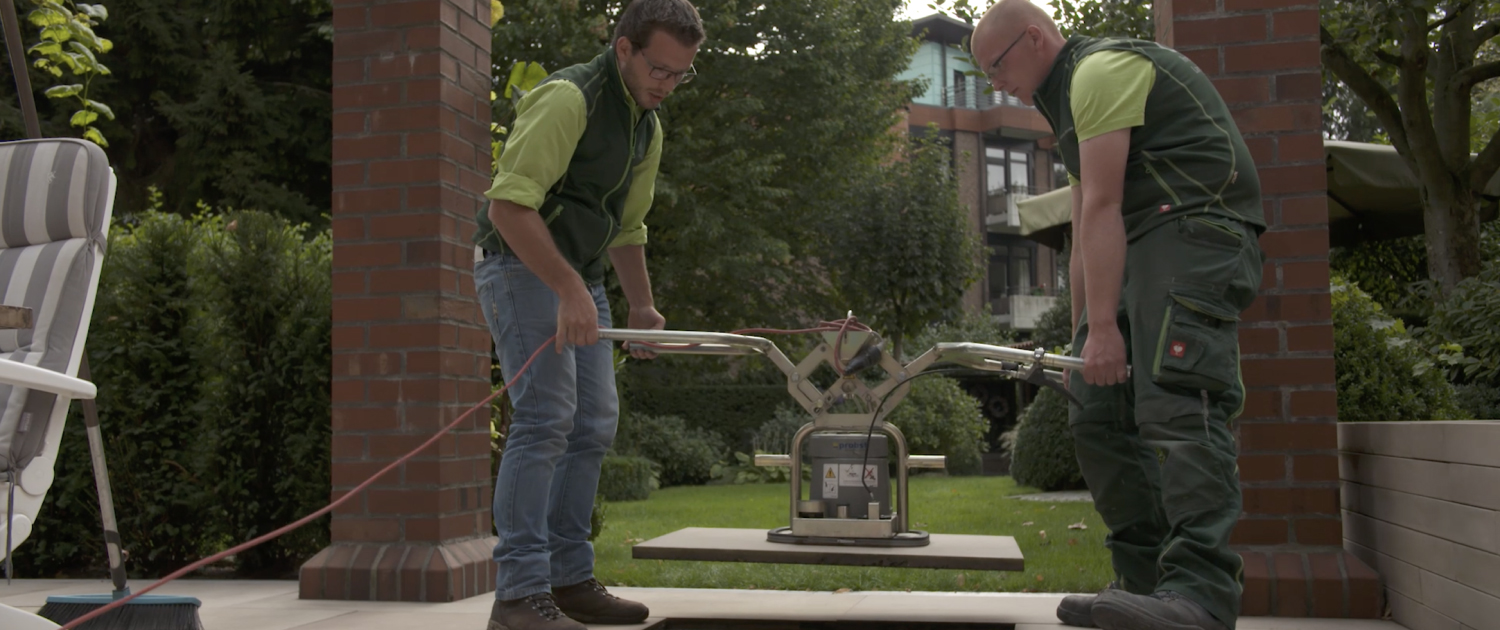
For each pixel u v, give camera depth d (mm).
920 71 26109
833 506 2818
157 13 14891
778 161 16000
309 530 4238
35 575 4473
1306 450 2932
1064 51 2396
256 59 15945
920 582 3793
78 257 2100
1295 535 2920
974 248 15875
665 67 2434
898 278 14703
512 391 2529
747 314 15930
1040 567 4160
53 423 1999
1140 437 2439
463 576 3344
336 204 3494
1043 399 9289
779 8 15539
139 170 15469
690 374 15672
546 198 2484
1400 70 7211
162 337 4391
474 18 3691
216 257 4332
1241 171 2215
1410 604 2631
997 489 9758
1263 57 3025
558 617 2404
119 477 4359
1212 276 2115
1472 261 7090
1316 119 2986
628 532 6266
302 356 4246
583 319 2334
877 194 15242
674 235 15133
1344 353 3926
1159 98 2229
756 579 3887
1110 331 2150
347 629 2756
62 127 13930
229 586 3803
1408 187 7180
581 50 13477
